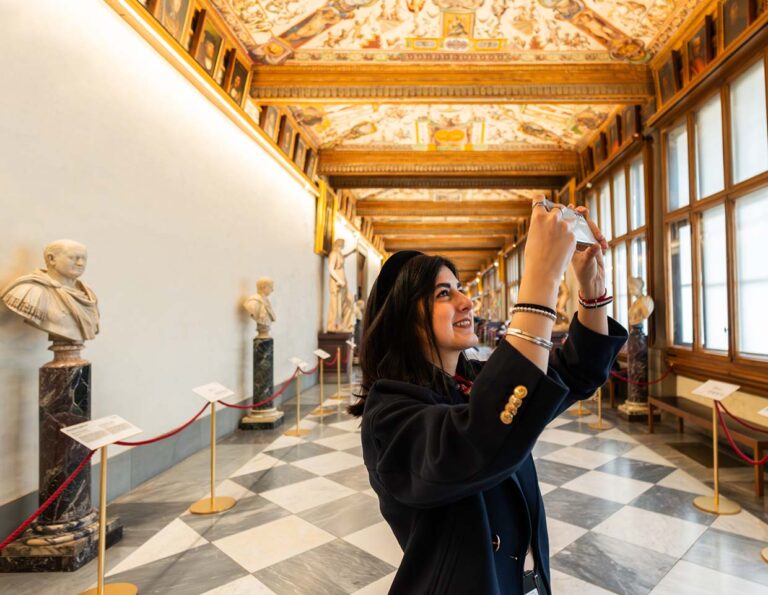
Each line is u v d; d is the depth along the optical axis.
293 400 10.51
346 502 4.70
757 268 5.84
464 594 0.87
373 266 25.14
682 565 3.43
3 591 3.16
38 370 3.89
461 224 23.86
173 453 5.88
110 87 4.83
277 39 7.43
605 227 11.11
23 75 3.81
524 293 0.78
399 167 12.62
